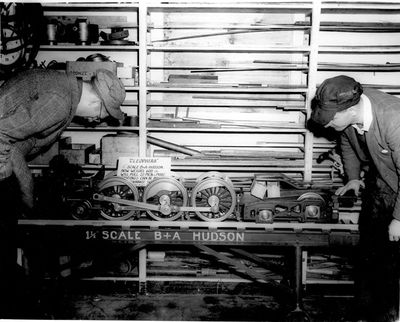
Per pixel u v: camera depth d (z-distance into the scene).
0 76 3.42
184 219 2.99
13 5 3.53
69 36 3.46
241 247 3.81
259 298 3.68
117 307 3.50
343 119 2.33
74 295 3.69
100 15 3.73
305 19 3.73
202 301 3.63
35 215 2.91
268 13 3.72
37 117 2.20
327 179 3.69
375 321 2.78
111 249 3.31
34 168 3.46
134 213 2.98
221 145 3.95
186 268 3.82
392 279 2.61
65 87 2.30
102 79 2.43
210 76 3.58
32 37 3.41
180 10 3.63
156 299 3.65
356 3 3.36
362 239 2.73
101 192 2.98
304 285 3.71
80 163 3.47
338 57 3.79
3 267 2.60
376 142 2.38
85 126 3.49
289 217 2.89
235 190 3.18
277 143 3.88
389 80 3.81
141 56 3.39
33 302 3.13
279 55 3.79
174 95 3.82
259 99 3.69
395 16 3.71
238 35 3.77
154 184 2.95
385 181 2.52
